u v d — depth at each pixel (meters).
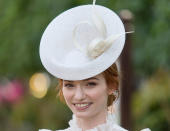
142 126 9.55
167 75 9.56
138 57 9.23
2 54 10.37
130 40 7.82
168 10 8.98
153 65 9.24
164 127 9.60
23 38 10.13
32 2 10.12
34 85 13.23
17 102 13.40
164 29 9.12
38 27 9.91
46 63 4.57
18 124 13.40
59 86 4.89
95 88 4.52
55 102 12.66
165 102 9.58
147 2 9.32
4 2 10.51
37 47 10.07
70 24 4.67
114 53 4.48
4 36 10.36
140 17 9.36
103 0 9.25
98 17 4.55
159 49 9.15
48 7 9.84
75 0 9.56
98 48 4.46
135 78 10.66
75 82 4.51
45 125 12.56
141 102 9.67
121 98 7.87
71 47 4.62
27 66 10.42
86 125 4.65
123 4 9.21
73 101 4.55
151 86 9.64
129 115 7.92
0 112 13.97
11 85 13.52
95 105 4.55
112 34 4.54
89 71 4.43
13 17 10.30
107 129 4.66
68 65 4.49
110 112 4.89
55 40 4.62
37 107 12.95
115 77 4.64
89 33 4.59
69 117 12.55
